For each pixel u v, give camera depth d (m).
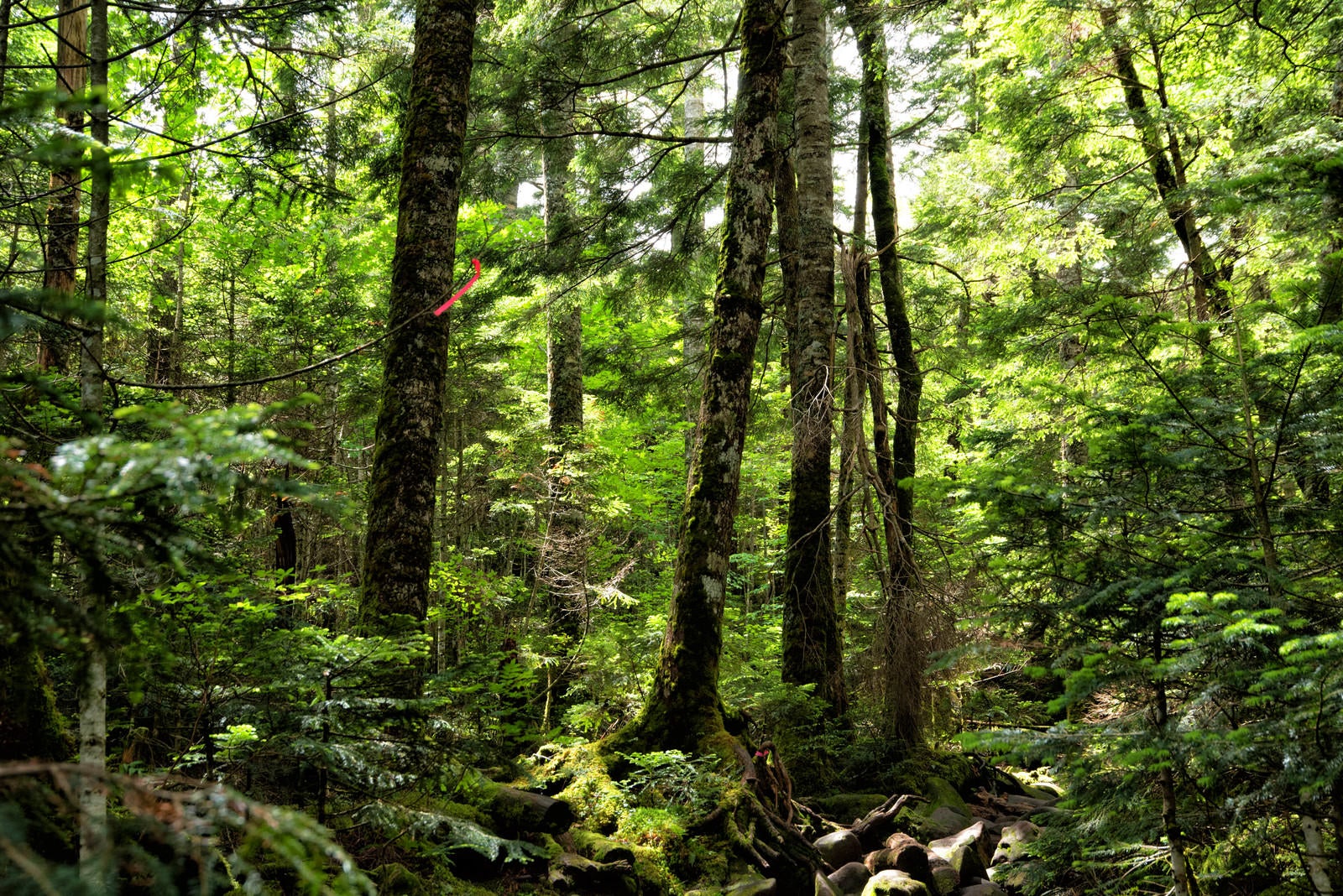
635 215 11.98
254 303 10.79
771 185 8.79
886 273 12.57
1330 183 3.49
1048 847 4.39
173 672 3.34
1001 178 11.48
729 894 5.72
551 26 11.25
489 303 11.45
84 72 6.70
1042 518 3.88
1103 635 3.77
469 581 8.89
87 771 1.11
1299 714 2.78
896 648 9.94
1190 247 10.02
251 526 7.12
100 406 2.78
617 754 7.20
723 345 8.48
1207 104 8.83
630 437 16.31
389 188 9.45
